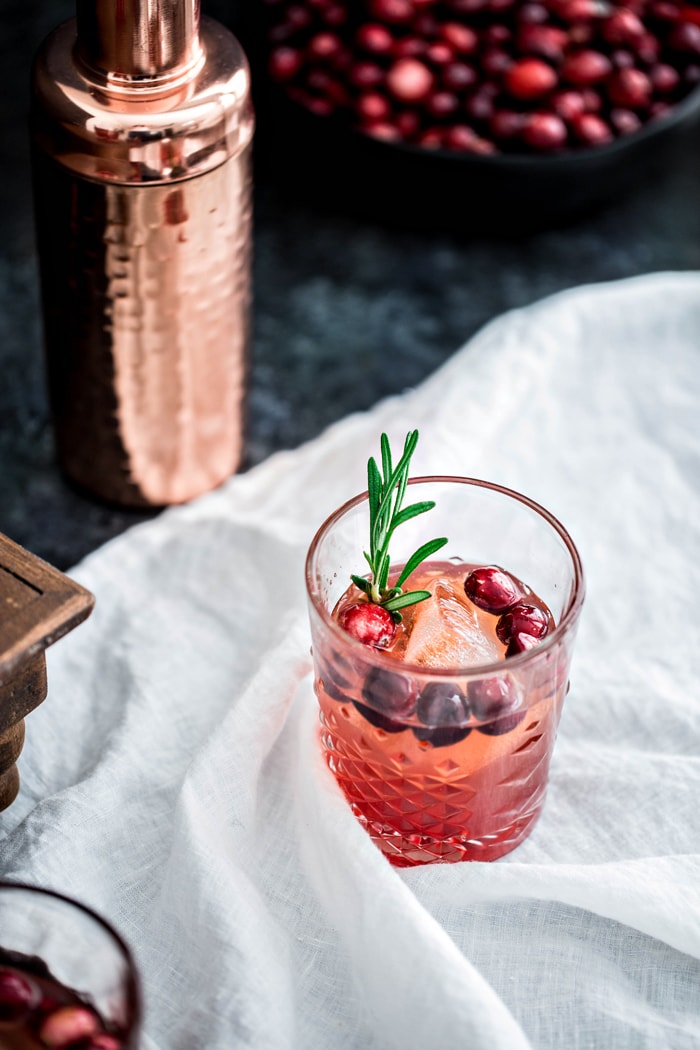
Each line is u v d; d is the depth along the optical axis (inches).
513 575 26.3
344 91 36.4
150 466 30.7
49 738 27.2
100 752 26.6
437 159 34.6
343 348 34.8
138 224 27.4
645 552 30.2
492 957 24.8
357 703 24.1
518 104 36.4
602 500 31.0
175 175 27.0
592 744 27.3
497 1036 22.9
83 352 29.2
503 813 25.2
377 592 24.9
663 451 31.9
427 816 25.0
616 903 24.4
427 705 23.6
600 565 30.0
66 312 28.8
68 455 31.1
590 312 32.9
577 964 24.7
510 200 35.6
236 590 29.0
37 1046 22.0
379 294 35.9
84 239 27.7
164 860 25.6
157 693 27.4
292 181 38.3
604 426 32.2
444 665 24.1
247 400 31.5
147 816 26.0
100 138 26.6
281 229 37.2
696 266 36.9
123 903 25.2
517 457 31.4
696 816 26.1
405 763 24.4
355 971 24.4
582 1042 24.0
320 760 25.9
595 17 36.3
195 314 28.8
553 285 36.3
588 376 32.9
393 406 32.5
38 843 25.0
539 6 36.5
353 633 24.4
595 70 36.1
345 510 25.1
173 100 26.8
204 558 29.5
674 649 28.6
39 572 24.0
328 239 37.1
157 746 26.7
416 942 23.6
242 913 24.3
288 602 28.5
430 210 36.1
